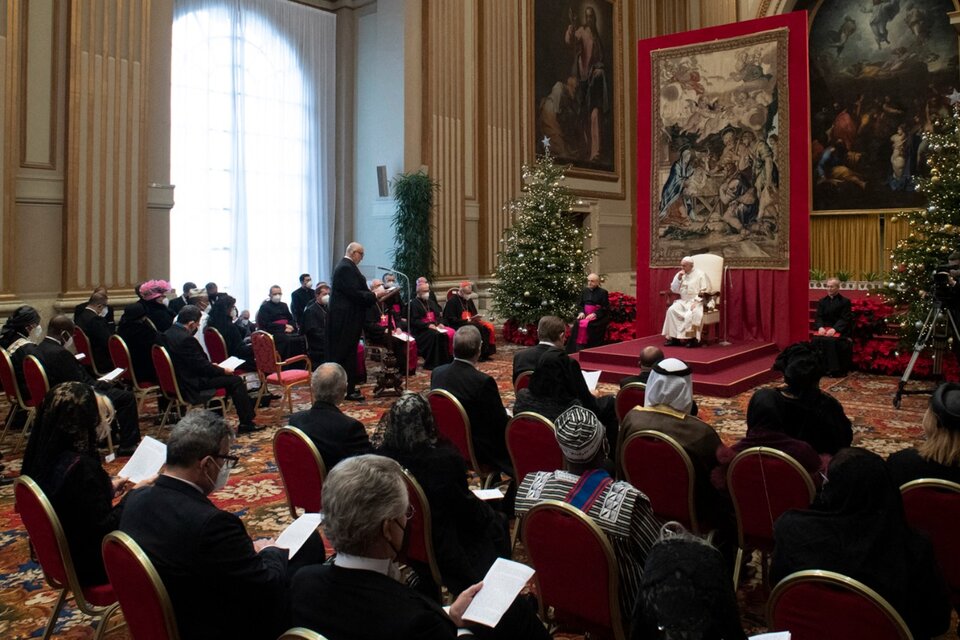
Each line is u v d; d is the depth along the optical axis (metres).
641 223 12.46
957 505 2.82
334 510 1.86
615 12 18.66
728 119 11.57
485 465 4.73
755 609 3.63
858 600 2.03
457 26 14.48
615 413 4.94
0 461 5.90
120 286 10.06
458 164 14.56
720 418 7.76
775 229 11.27
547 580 2.75
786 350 3.96
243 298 13.15
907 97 17.38
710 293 10.91
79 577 2.98
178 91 12.16
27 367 5.96
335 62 14.79
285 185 13.91
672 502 3.66
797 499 3.29
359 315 8.88
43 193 9.42
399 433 3.14
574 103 17.41
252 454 6.43
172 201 10.97
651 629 1.44
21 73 9.21
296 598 1.89
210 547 2.28
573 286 14.07
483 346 12.13
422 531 3.10
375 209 14.62
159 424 7.50
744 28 11.33
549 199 14.35
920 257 10.48
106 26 9.81
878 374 10.98
